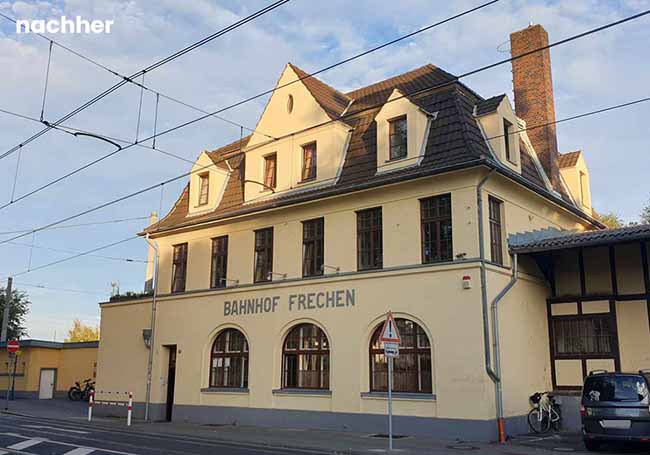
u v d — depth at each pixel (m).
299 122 21.62
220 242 23.55
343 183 19.59
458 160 17.03
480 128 18.83
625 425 13.38
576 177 24.09
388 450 13.58
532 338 18.41
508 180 17.97
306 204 20.31
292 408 19.55
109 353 26.62
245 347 21.70
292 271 20.56
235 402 21.27
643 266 18.17
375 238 18.78
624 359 18.08
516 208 18.80
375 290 18.25
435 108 19.12
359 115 21.42
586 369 18.59
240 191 23.66
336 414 18.39
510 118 19.50
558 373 19.09
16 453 12.86
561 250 18.22
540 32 24.06
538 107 23.47
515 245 17.86
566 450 13.85
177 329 23.98
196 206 24.97
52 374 37.84
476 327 16.08
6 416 24.36
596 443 13.95
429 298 17.06
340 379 18.50
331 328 19.06
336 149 20.36
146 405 24.22
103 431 18.30
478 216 16.64
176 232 24.98
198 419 22.28
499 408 15.88
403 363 17.45
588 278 19.20
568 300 19.34
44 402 32.97
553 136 23.48
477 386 15.77
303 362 19.84
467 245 16.66
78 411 27.52
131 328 26.02
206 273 23.50
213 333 22.59
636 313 18.12
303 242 20.59
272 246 21.52
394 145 19.05
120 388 25.70
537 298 19.14
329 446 14.38
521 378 17.34
